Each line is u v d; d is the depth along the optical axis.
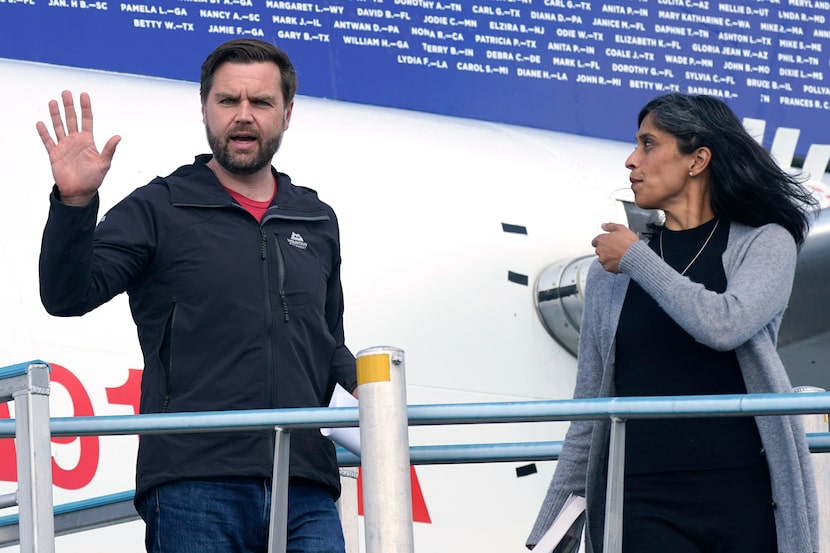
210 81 10.35
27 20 22.36
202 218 9.98
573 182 24.56
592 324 9.95
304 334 10.00
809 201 9.91
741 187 9.62
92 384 18.64
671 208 9.99
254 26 23.95
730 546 8.94
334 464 10.04
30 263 19.09
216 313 9.72
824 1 28.11
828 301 23.05
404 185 22.84
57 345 18.70
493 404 8.84
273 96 10.27
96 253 9.61
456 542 20.02
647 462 9.21
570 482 9.97
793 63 27.69
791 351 24.14
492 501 20.56
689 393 9.28
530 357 21.91
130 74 22.80
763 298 9.08
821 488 13.86
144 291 9.93
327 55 24.52
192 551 9.30
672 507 9.10
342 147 22.94
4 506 8.78
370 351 8.44
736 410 8.27
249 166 10.17
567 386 22.06
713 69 27.25
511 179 24.05
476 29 25.89
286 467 9.07
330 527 9.80
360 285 21.11
